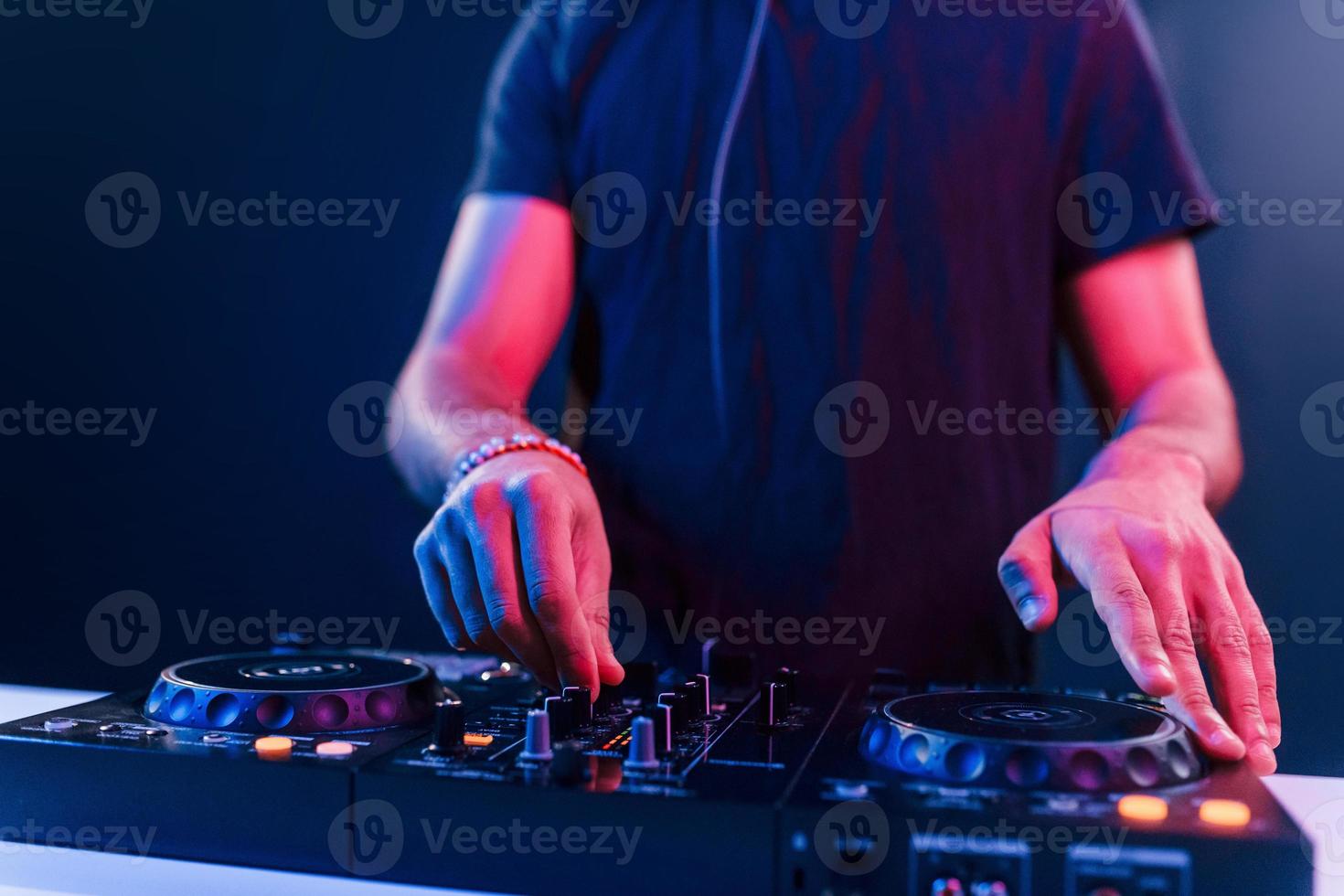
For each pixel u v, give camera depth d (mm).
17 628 1732
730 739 792
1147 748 687
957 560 1331
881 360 1327
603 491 1384
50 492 1727
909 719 752
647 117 1366
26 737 764
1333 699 1386
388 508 1617
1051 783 661
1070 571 949
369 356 1613
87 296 1701
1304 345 1381
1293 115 1367
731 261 1347
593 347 1422
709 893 635
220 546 1677
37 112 1698
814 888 622
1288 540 1396
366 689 829
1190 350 1276
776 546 1342
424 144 1576
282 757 725
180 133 1657
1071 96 1291
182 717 814
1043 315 1310
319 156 1614
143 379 1688
